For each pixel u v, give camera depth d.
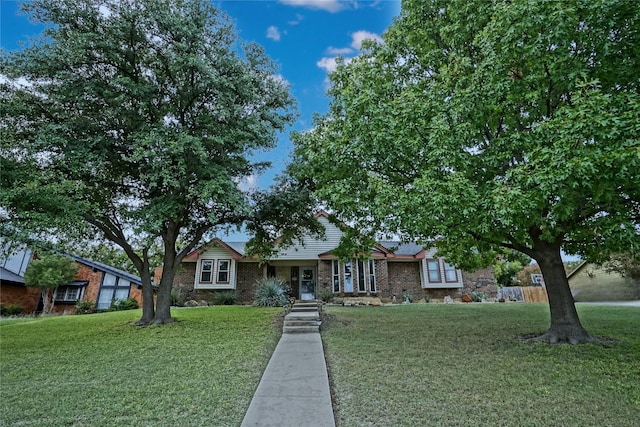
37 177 7.22
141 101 8.75
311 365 5.54
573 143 4.50
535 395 4.14
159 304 10.30
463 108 5.88
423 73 8.34
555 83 5.55
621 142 4.27
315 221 12.41
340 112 8.79
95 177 8.90
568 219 5.71
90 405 4.05
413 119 6.25
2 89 8.16
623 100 4.60
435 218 5.61
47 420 3.64
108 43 8.37
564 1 4.80
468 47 6.96
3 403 4.14
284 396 4.14
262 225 12.08
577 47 5.26
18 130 8.10
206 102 9.86
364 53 9.41
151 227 8.19
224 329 9.09
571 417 3.55
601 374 4.83
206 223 11.24
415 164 6.73
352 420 3.53
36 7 8.21
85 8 8.52
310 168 9.33
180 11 8.96
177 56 8.50
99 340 8.06
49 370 5.61
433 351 6.37
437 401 3.99
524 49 5.25
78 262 19.64
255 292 17.47
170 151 8.15
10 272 18.89
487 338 7.39
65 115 8.48
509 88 5.66
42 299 19.16
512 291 20.64
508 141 5.84
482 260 9.64
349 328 9.17
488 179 6.23
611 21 4.85
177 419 3.62
